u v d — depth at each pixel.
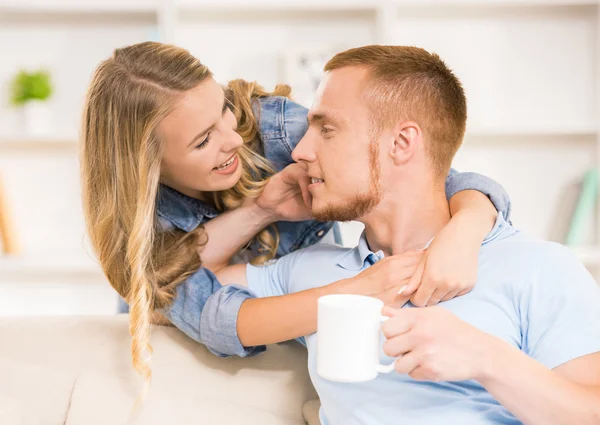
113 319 1.42
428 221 1.19
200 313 1.29
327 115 1.17
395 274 1.09
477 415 1.04
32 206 3.03
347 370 0.80
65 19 2.92
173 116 1.24
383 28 2.75
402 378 1.10
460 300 1.07
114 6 2.75
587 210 2.88
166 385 1.28
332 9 2.80
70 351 1.33
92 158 1.32
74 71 2.95
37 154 3.00
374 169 1.16
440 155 1.19
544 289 1.04
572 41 2.92
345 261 1.28
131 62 1.28
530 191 3.00
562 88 2.94
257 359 1.33
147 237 1.28
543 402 0.86
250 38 2.91
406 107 1.14
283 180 1.35
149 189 1.28
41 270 2.85
